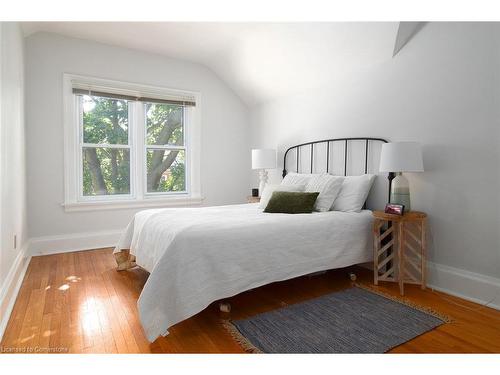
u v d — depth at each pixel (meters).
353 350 1.61
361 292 2.41
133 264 2.98
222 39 3.63
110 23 3.24
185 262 1.79
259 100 4.61
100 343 1.67
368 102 3.03
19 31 2.77
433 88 2.47
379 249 2.75
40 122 3.38
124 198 3.98
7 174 2.09
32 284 2.53
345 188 2.98
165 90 4.17
